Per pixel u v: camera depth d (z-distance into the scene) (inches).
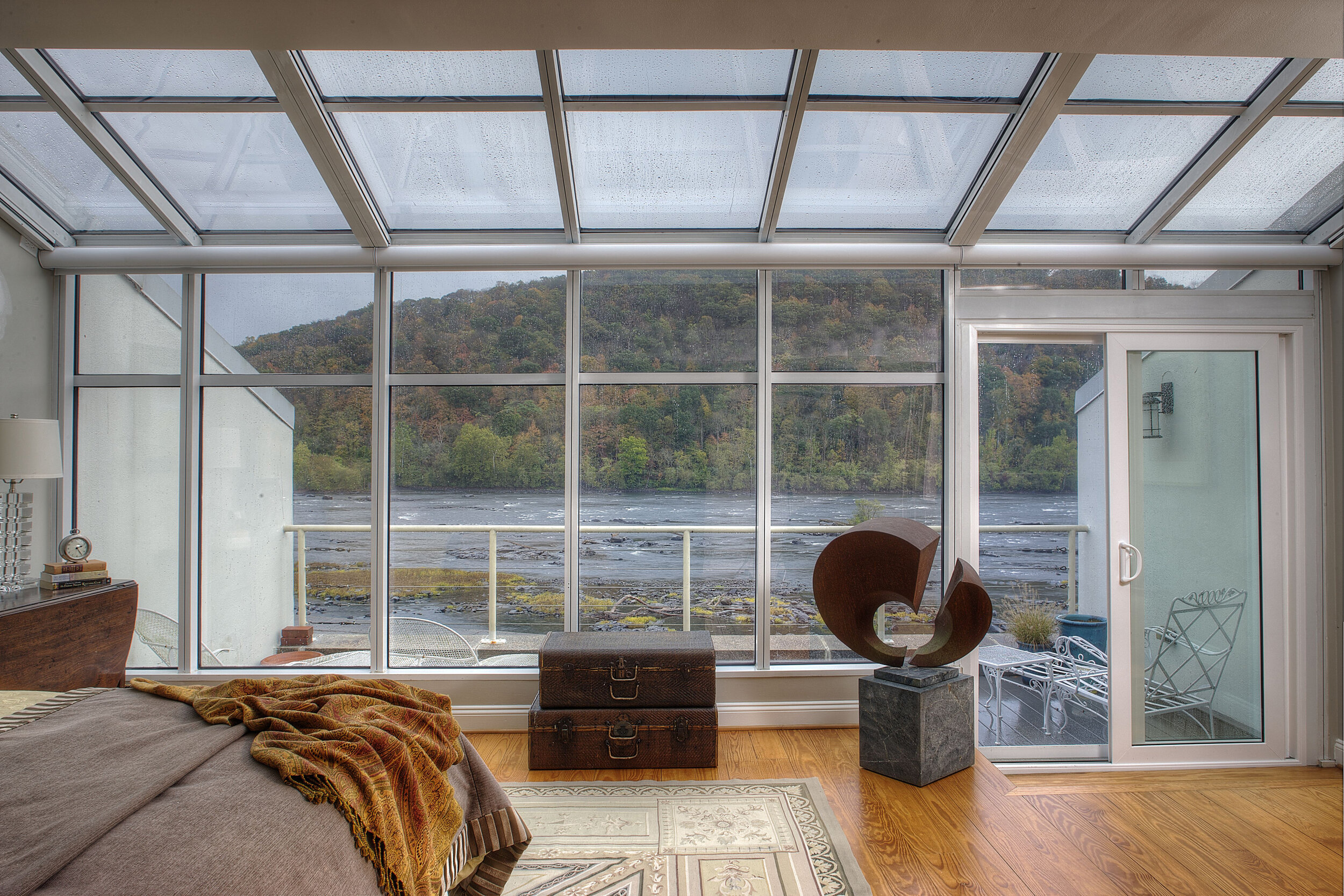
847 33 85.3
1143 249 131.4
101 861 40.4
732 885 83.8
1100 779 121.4
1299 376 131.3
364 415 138.6
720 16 81.6
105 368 139.3
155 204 127.3
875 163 122.3
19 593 112.7
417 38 85.4
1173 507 131.3
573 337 137.9
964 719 117.5
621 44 87.1
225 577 138.6
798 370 138.9
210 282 138.3
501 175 125.3
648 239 137.1
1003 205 130.8
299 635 138.3
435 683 136.3
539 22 82.4
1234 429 132.4
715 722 118.2
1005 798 107.4
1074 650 136.6
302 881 44.3
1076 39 86.0
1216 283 133.8
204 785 49.9
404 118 114.6
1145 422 131.8
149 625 138.6
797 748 126.4
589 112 114.0
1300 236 132.9
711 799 106.3
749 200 131.0
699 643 124.6
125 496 139.0
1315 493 130.1
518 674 136.0
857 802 105.5
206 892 39.6
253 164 123.4
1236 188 125.1
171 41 85.6
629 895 81.9
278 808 48.3
